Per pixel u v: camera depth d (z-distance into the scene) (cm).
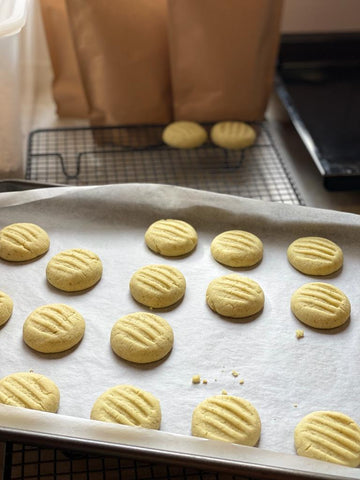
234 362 48
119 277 55
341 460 40
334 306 51
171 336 49
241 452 37
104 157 80
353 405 45
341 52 92
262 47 75
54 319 49
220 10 71
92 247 58
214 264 57
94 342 49
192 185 75
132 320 50
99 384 46
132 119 80
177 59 75
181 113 81
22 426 38
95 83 77
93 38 72
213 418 43
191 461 34
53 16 76
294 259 56
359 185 68
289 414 44
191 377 47
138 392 44
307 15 94
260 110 82
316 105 84
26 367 47
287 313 52
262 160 79
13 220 59
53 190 60
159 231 58
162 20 73
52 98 91
